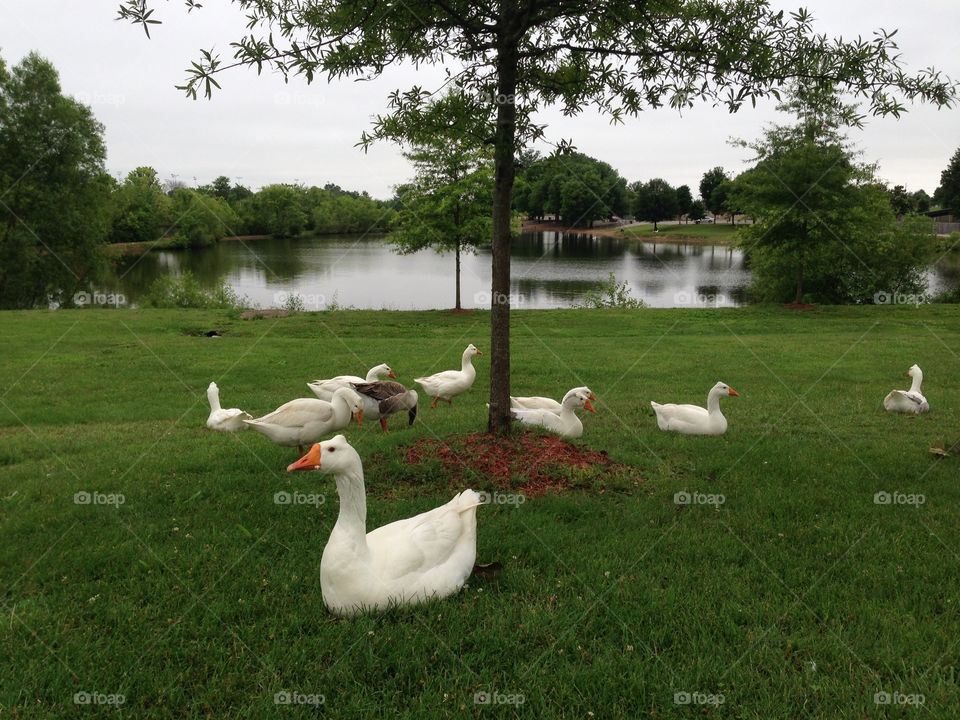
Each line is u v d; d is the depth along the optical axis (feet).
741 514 21.45
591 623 15.19
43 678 13.21
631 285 155.53
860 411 38.96
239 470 25.67
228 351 62.80
